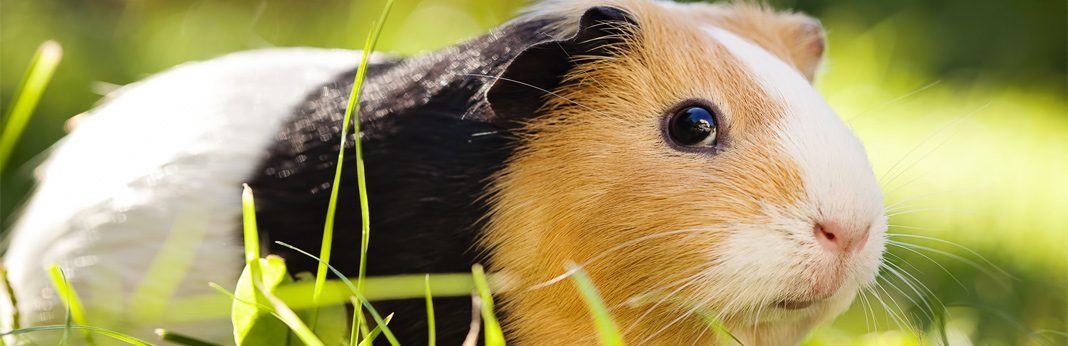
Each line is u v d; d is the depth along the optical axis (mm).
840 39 1235
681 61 426
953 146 1008
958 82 1303
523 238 424
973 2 1469
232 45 1028
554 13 445
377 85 453
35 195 534
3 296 491
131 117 499
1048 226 759
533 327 429
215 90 490
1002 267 634
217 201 458
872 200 422
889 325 568
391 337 399
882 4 1393
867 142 934
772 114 423
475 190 427
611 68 424
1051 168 999
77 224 477
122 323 464
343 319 422
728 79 425
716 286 415
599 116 423
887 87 1154
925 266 626
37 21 1012
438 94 437
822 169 417
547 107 425
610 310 425
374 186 433
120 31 1084
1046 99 1335
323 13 1132
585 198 420
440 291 426
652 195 416
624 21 425
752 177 415
